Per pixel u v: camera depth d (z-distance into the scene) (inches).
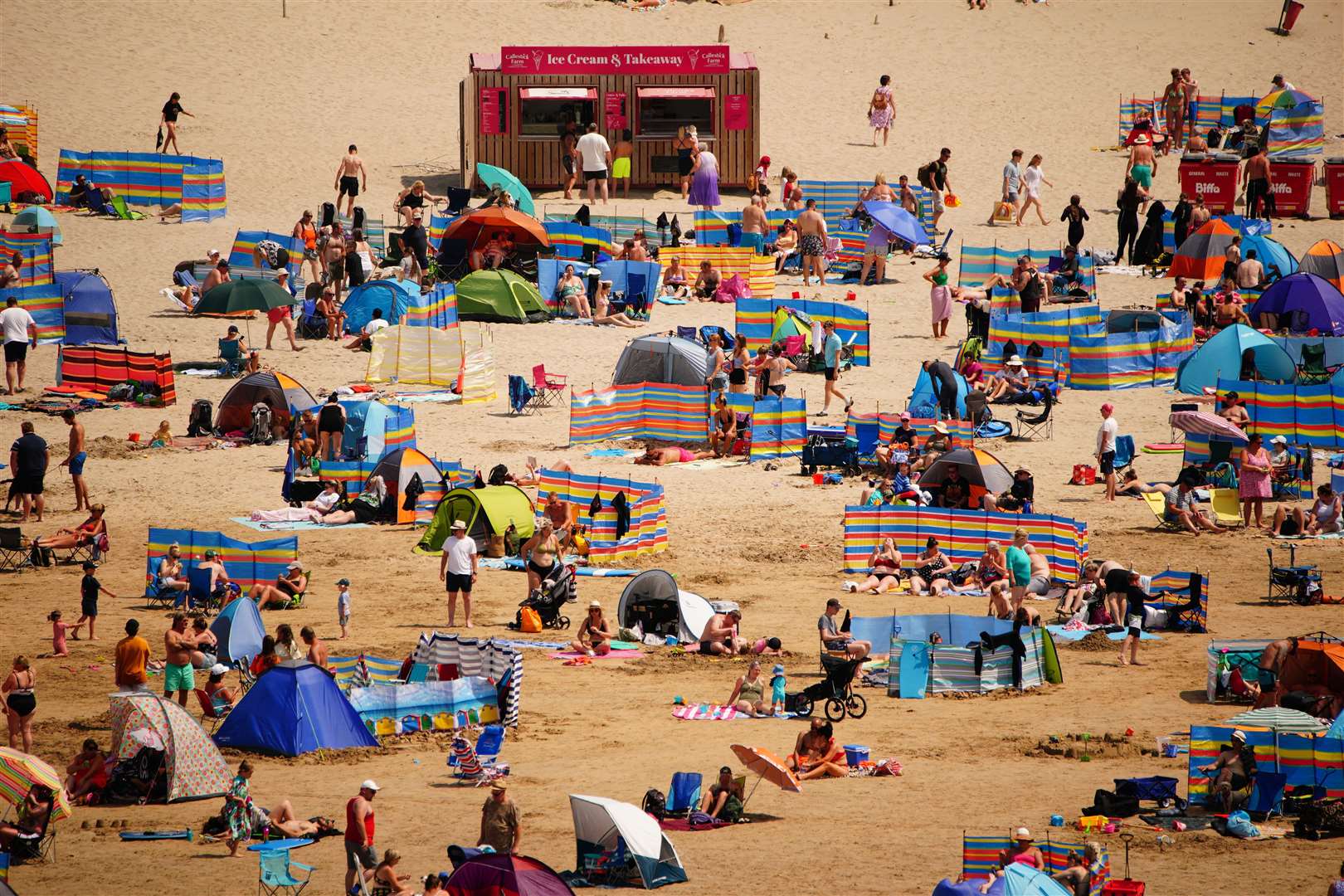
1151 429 5767.7
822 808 2746.1
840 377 6274.6
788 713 3371.1
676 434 5757.9
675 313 7081.7
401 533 4928.6
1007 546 4458.7
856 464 5388.8
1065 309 6333.7
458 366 6225.4
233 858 2503.7
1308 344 5910.4
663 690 3535.9
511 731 3223.4
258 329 6820.9
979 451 4965.6
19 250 6943.9
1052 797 2768.2
